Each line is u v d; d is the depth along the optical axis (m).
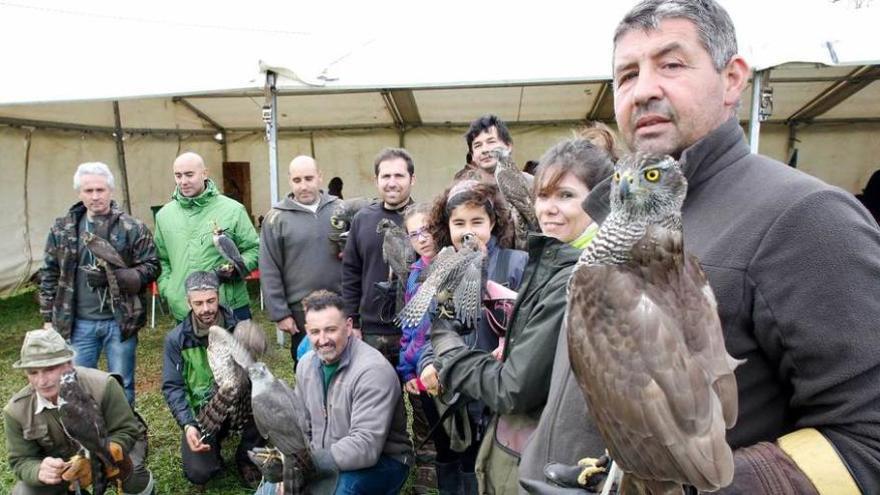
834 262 1.11
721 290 1.22
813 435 1.13
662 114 1.33
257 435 4.09
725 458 1.02
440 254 2.52
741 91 1.38
